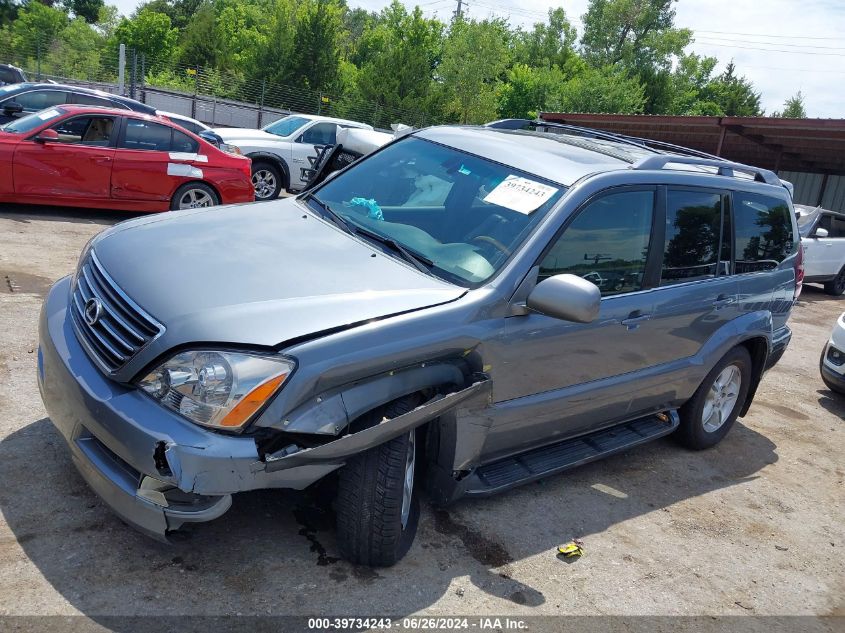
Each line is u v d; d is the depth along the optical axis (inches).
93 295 125.2
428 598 124.6
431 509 153.0
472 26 2108.8
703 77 3095.5
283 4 1777.8
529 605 128.7
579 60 2864.2
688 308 181.8
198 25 2082.9
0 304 230.4
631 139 220.5
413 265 138.6
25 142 370.3
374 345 115.8
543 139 185.5
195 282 119.4
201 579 118.0
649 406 187.5
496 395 140.5
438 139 177.5
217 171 425.1
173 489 109.4
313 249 137.8
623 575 144.6
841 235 609.3
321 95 1583.4
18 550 117.1
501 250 142.5
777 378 319.6
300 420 108.7
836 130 661.3
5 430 152.3
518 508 162.6
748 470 211.2
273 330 110.0
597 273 156.5
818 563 164.4
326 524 138.1
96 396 111.4
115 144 394.0
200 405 105.7
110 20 2146.9
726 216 195.6
